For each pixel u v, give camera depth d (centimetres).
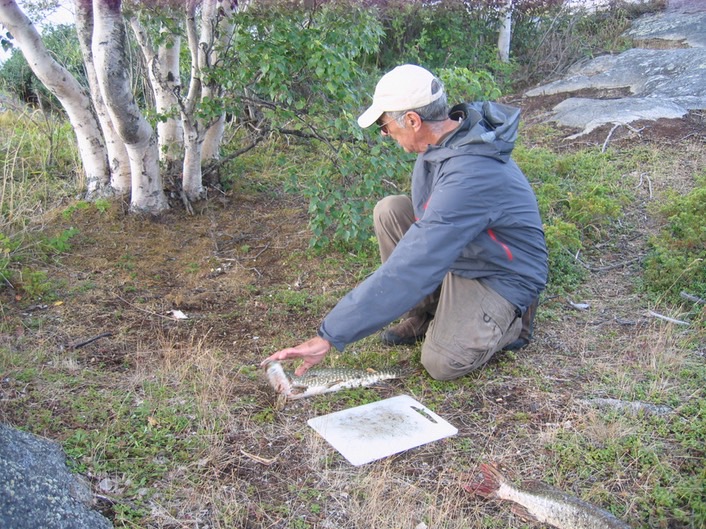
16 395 325
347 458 293
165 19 523
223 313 430
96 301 435
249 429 311
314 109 529
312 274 482
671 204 538
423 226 302
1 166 625
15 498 231
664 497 268
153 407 320
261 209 591
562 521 257
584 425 312
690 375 355
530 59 1116
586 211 525
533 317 382
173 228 548
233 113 554
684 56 966
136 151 530
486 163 312
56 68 532
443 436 310
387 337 391
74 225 544
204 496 269
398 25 948
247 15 505
